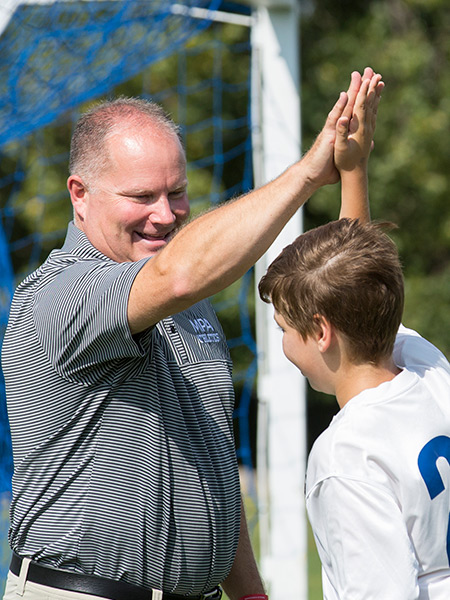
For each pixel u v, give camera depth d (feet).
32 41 55.11
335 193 134.10
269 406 49.24
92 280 22.57
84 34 55.52
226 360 27.09
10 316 24.71
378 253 21.79
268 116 50.21
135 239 25.63
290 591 48.57
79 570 23.52
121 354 22.47
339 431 21.09
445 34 146.61
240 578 27.73
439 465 20.97
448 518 20.99
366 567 19.83
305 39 148.56
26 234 142.10
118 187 25.08
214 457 25.17
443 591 20.75
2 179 137.49
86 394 23.38
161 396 24.09
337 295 21.33
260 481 50.16
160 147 25.32
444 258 151.12
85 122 26.12
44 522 23.65
